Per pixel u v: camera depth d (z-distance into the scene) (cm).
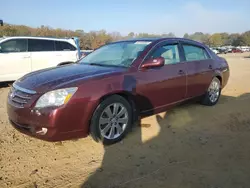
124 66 412
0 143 385
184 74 479
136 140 396
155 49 443
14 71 852
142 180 291
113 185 282
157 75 427
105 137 369
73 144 380
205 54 567
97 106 352
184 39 520
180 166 321
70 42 980
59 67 444
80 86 338
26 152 357
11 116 355
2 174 303
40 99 325
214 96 589
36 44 898
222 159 339
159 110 448
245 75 1239
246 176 299
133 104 400
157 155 350
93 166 322
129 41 493
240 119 498
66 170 313
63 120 325
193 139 403
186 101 505
